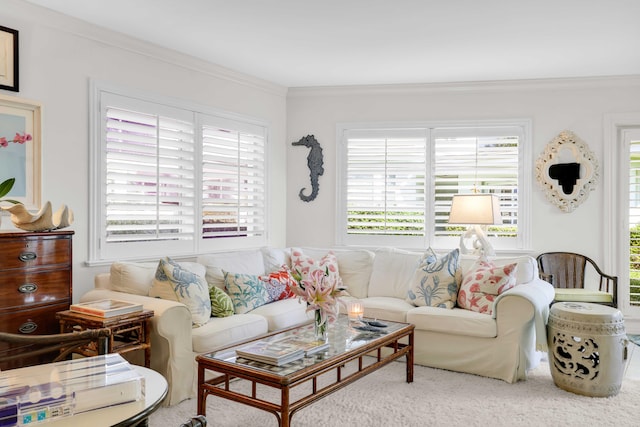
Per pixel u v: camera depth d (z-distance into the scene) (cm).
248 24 350
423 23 344
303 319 392
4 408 116
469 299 368
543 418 271
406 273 432
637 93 472
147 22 347
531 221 493
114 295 312
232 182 473
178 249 420
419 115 517
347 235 535
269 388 321
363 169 528
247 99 492
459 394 307
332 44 392
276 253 445
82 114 351
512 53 408
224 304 349
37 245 276
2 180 306
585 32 358
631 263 480
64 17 333
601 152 479
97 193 360
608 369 300
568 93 485
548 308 351
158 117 402
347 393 308
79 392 127
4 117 307
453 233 505
